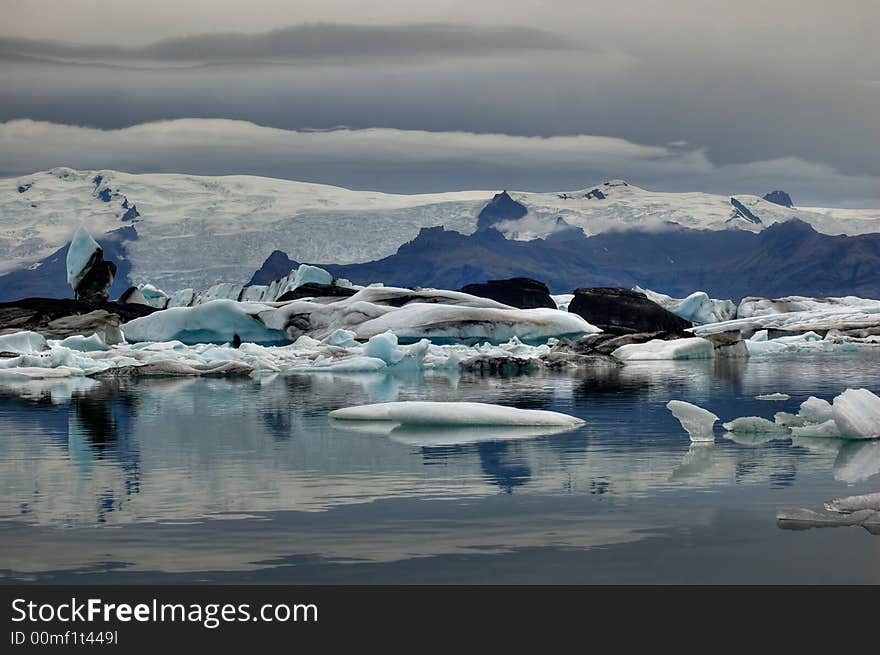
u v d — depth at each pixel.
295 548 7.96
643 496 9.63
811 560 7.56
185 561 7.68
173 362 28.00
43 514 9.12
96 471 11.27
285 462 11.68
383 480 10.51
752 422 13.85
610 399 19.67
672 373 27.50
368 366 29.52
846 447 12.51
